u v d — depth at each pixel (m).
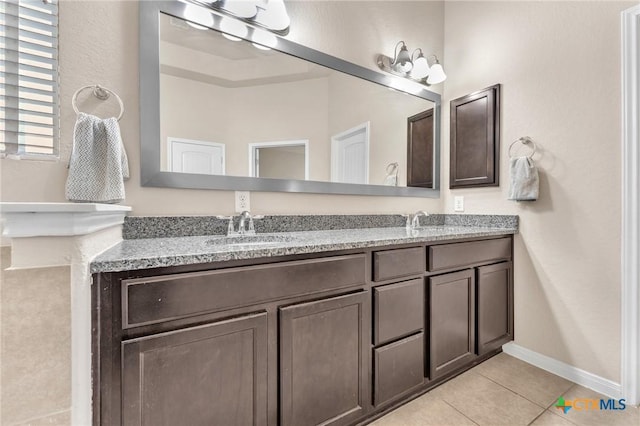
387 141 2.08
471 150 2.17
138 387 0.78
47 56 1.15
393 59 2.10
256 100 1.60
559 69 1.72
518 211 1.92
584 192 1.61
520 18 1.91
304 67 1.74
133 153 1.30
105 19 1.25
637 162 1.43
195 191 1.45
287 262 1.03
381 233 1.63
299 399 1.04
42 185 1.14
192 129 1.43
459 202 2.27
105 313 0.75
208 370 0.88
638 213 1.44
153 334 0.80
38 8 1.14
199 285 0.87
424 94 2.26
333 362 1.13
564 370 1.69
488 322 1.76
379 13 2.04
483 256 1.73
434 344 1.47
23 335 0.62
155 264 0.80
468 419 1.34
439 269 1.50
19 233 0.61
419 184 2.24
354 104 1.93
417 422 1.32
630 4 1.45
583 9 1.62
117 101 1.26
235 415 0.92
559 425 1.30
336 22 1.86
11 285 0.61
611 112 1.51
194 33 1.43
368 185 1.98
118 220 1.14
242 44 1.56
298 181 1.72
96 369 0.74
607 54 1.53
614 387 1.50
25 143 1.11
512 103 1.95
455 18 2.31
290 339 1.02
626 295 1.46
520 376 1.69
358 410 1.20
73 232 0.66
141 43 1.31
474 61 2.17
